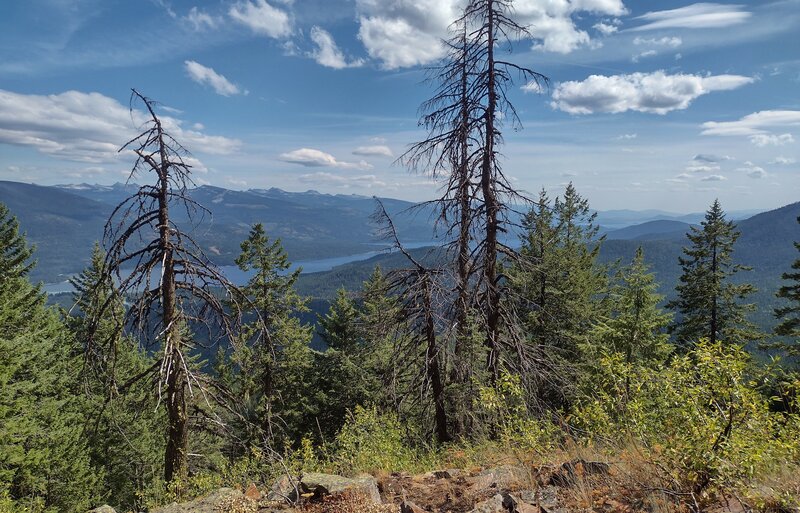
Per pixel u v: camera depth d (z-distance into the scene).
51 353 20.22
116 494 21.84
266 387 25.94
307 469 8.68
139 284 11.23
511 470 5.68
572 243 26.75
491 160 12.19
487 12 12.01
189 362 13.77
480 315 12.20
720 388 3.92
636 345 19.64
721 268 28.88
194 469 17.19
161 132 11.54
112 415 20.62
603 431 5.39
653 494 3.91
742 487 3.56
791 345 24.95
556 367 12.60
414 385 13.18
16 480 14.86
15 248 21.75
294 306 27.69
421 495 5.34
